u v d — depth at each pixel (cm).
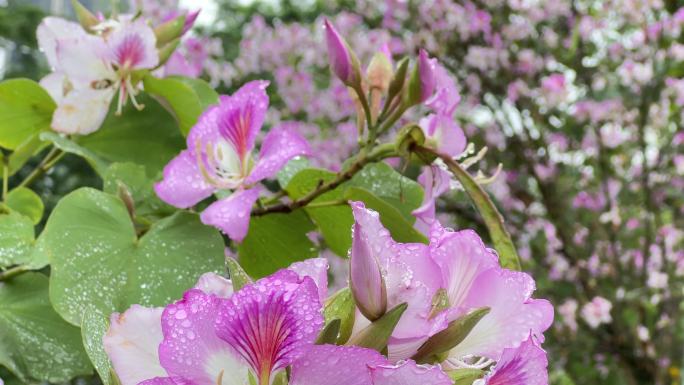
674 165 168
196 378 18
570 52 151
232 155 36
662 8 166
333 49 38
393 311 18
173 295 33
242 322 18
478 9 177
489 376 19
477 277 21
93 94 42
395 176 42
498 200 174
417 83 37
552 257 169
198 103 42
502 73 173
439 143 38
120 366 19
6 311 34
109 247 33
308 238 42
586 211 172
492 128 173
